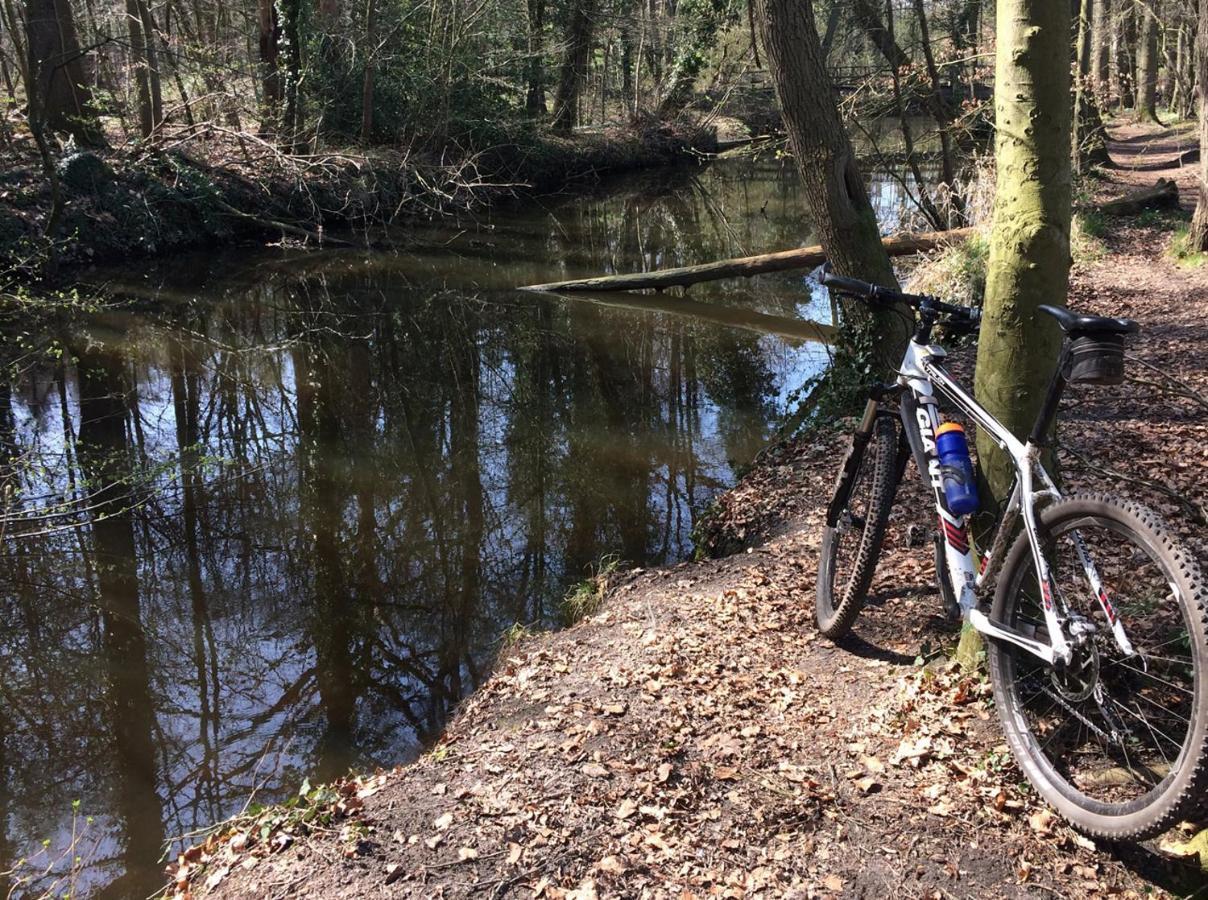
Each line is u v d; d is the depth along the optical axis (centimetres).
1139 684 292
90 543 702
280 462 857
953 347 917
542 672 424
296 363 1159
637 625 461
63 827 412
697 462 833
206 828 395
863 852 271
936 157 1775
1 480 739
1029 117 298
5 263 1373
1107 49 3178
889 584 452
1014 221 307
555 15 2806
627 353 1180
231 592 634
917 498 565
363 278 1616
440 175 2175
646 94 3206
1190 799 221
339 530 725
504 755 339
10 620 600
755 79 2553
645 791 307
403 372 1126
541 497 768
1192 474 544
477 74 2369
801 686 371
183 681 534
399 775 340
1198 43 1152
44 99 1423
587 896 263
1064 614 261
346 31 2108
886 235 1506
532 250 1880
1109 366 246
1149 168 2103
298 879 283
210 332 1284
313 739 469
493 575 641
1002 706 291
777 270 1409
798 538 551
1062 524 264
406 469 844
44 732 488
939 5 1609
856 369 793
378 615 598
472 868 279
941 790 290
